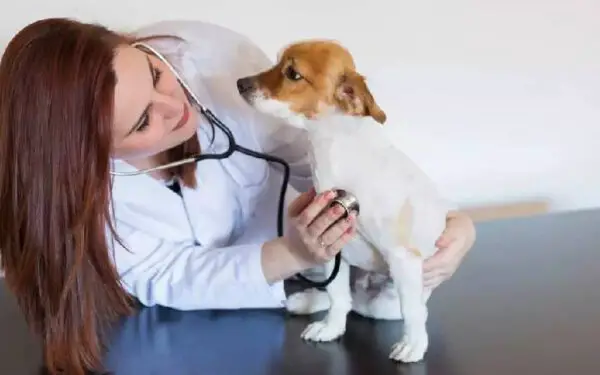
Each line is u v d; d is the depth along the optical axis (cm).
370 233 81
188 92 97
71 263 83
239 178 107
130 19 123
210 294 97
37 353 88
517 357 82
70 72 79
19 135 81
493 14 139
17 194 83
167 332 93
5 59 83
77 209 81
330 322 89
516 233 130
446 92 140
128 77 82
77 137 79
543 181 150
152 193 100
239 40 111
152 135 86
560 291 102
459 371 79
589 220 137
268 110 81
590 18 146
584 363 81
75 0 120
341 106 80
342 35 132
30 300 89
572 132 149
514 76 143
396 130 138
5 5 117
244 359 85
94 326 88
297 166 107
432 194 86
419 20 135
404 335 84
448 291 103
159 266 100
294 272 95
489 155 145
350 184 81
